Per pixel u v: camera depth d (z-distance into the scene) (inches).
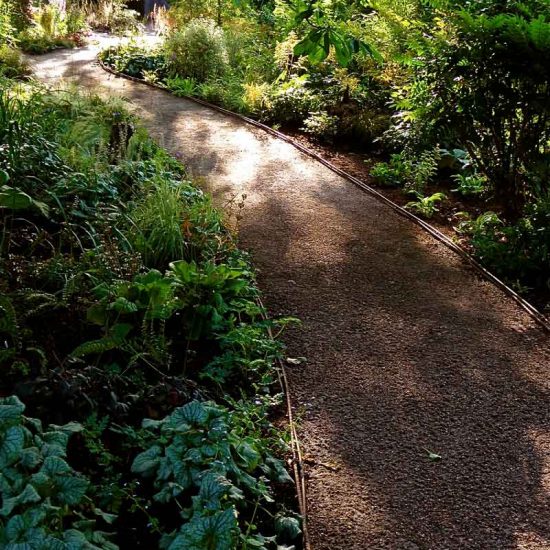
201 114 348.2
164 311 138.9
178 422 106.1
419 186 247.4
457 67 208.7
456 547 108.3
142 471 103.2
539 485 121.5
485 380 149.8
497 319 174.4
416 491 118.7
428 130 223.1
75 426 105.2
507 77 204.1
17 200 156.0
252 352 149.5
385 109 319.0
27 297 132.7
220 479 95.6
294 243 209.6
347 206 239.8
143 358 133.2
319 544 107.4
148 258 171.2
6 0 523.2
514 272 195.5
